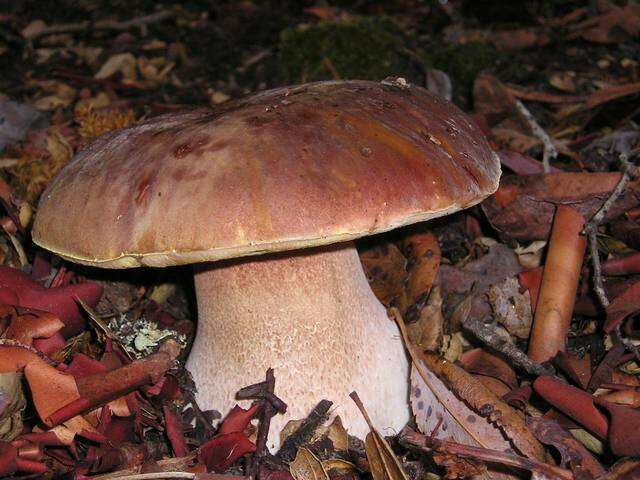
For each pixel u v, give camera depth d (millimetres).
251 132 164
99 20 610
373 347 210
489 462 185
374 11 600
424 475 193
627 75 433
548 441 182
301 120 168
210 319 207
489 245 274
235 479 176
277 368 198
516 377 223
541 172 285
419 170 165
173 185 159
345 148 162
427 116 188
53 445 188
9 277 223
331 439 196
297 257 196
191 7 623
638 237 245
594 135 349
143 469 183
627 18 466
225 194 153
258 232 150
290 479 183
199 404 210
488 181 184
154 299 268
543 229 263
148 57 547
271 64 502
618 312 209
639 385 203
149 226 158
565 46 479
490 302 245
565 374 217
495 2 521
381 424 206
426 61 433
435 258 251
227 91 487
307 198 152
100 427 194
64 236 173
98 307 259
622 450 174
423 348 221
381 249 261
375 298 227
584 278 243
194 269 212
